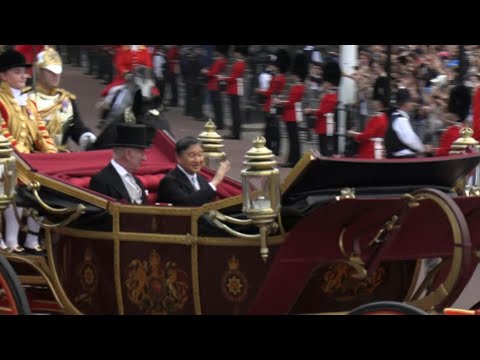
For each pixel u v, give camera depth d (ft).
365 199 87.61
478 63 189.06
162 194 106.42
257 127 253.85
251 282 94.32
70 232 103.91
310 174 89.40
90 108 271.28
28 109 119.34
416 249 94.32
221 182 114.01
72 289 104.99
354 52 204.74
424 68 187.32
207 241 95.55
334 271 96.78
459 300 131.23
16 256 106.63
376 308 85.76
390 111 157.69
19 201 105.19
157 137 122.83
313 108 215.51
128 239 99.76
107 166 107.34
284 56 223.30
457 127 138.51
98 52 330.75
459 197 90.68
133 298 100.37
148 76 150.10
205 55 269.44
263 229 90.53
